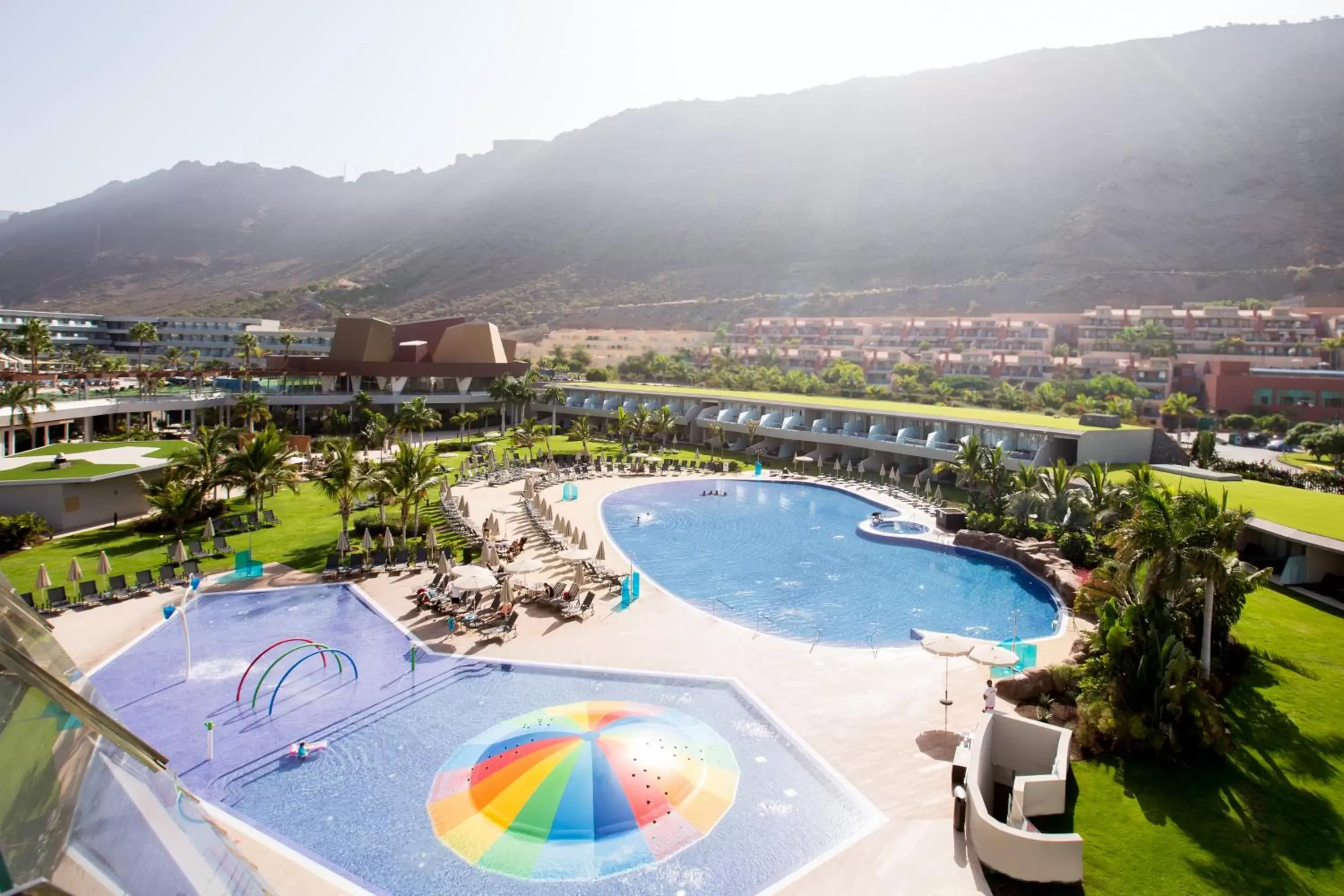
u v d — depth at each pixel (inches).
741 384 4776.1
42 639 353.1
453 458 3004.4
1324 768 776.9
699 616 1243.2
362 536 1718.8
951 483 2470.5
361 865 652.7
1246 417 3782.0
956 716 903.7
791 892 620.4
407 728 880.3
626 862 657.6
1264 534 1476.4
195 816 389.7
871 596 1427.2
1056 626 1235.9
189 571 1438.2
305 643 1053.8
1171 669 813.2
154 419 3270.2
